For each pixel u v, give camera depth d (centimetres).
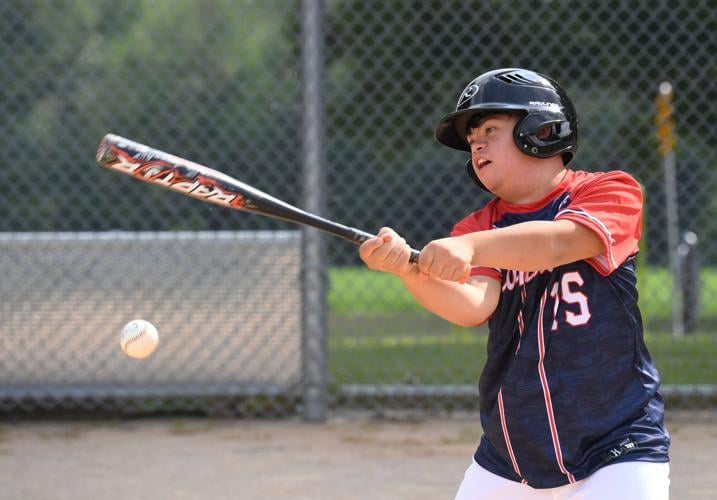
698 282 3591
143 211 4056
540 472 908
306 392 2184
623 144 3306
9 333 2209
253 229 3691
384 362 2742
